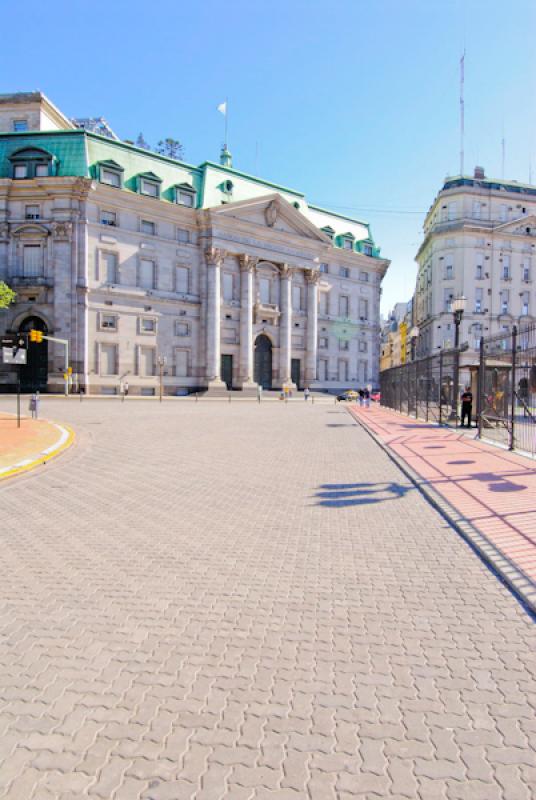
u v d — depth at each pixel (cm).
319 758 261
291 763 257
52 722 288
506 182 6512
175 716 294
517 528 652
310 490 909
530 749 269
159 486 934
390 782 246
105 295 4897
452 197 6316
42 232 4709
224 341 5700
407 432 1856
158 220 5247
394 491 901
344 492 892
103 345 4928
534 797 237
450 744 272
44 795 236
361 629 403
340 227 7044
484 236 6234
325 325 6675
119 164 5000
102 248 4869
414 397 2844
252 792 238
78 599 456
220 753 264
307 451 1398
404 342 7756
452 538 638
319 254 6462
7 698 310
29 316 4797
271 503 814
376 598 462
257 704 305
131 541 621
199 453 1343
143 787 241
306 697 313
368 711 300
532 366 1317
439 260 6300
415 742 274
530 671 345
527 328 1302
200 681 329
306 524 699
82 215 4741
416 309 7906
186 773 250
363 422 2350
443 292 6275
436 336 6281
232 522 706
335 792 239
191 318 5478
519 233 6269
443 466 1109
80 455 1291
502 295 6266
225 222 5528
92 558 562
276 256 6006
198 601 454
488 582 501
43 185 4641
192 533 655
